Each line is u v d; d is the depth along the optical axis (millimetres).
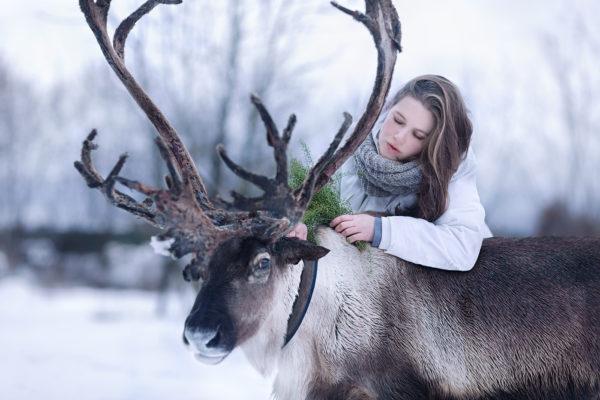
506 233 18797
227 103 12391
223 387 8023
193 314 4043
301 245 4262
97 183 4262
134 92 4652
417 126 4781
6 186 29859
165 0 4766
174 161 4453
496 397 4660
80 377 8242
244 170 4141
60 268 23422
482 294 4695
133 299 17891
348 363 4523
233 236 4168
